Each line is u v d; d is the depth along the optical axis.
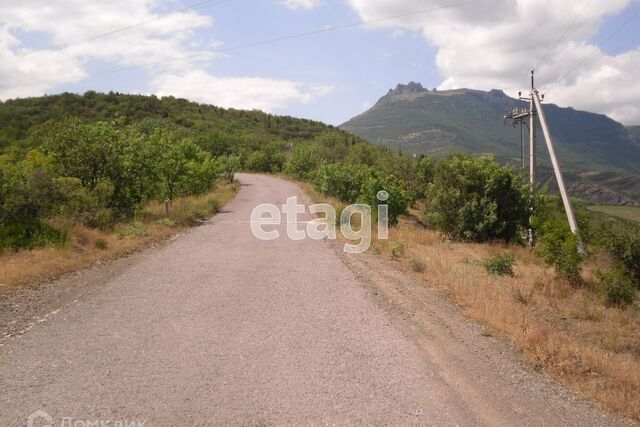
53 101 76.81
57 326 6.37
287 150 79.69
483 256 14.12
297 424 4.04
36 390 4.55
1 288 7.97
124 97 88.44
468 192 18.58
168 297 7.86
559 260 11.18
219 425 3.99
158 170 18.98
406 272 10.58
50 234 11.23
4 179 11.37
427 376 5.07
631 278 11.23
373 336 6.24
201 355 5.46
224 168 42.25
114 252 11.59
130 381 4.77
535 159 21.95
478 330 6.75
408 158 39.03
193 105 105.19
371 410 4.31
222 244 13.36
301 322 6.72
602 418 4.45
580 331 7.77
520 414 4.37
